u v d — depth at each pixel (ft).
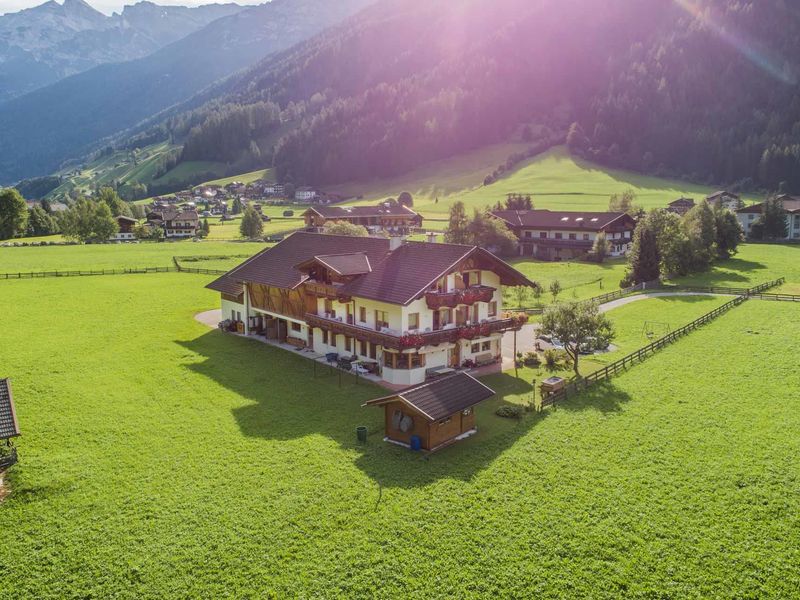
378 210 583.58
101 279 314.76
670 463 112.27
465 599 76.84
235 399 145.28
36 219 605.73
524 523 92.79
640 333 212.02
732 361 174.09
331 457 115.03
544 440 122.42
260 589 78.84
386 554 85.71
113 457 114.52
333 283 176.45
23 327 209.36
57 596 78.13
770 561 83.87
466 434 126.41
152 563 84.12
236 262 386.93
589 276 341.82
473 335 166.40
